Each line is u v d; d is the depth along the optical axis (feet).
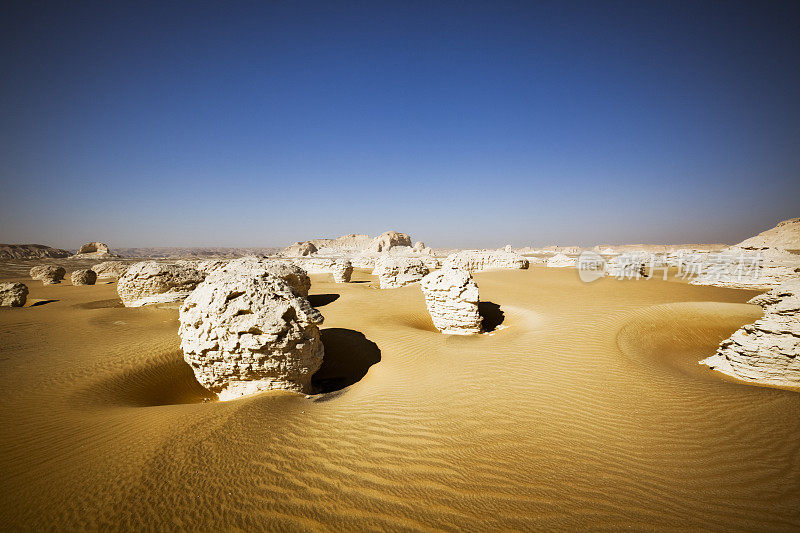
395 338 37.01
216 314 22.85
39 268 118.73
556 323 38.73
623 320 37.83
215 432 16.43
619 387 22.31
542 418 18.30
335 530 10.58
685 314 39.83
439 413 18.97
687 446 15.61
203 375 24.13
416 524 10.82
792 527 10.64
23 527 10.84
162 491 12.41
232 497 12.09
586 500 11.94
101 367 28.78
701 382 22.81
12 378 26.22
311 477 13.20
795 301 23.73
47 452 15.48
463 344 34.06
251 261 51.75
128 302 56.24
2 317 48.49
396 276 74.28
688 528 10.58
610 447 15.53
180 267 58.34
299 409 19.95
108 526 10.82
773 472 13.53
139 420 18.24
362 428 17.24
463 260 103.14
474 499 11.95
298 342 24.14
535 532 10.43
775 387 22.41
